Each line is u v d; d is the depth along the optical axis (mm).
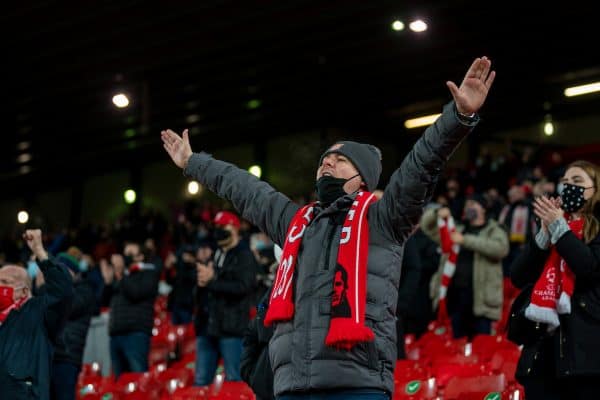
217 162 3551
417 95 18047
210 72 17469
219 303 7332
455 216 12977
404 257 6312
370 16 14836
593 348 4070
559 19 14945
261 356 4367
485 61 2951
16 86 18266
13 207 26281
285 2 14531
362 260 3041
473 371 6559
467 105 2949
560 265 4215
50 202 25625
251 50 16297
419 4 14453
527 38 15578
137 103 18656
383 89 18031
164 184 23234
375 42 15852
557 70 16984
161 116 20078
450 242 8312
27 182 25891
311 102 18828
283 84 17984
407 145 19656
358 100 18516
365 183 3359
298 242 3193
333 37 15883
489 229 8078
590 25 15031
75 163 24281
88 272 9102
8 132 21453
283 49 16219
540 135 19203
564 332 4148
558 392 4203
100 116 19891
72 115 19859
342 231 3104
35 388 5723
